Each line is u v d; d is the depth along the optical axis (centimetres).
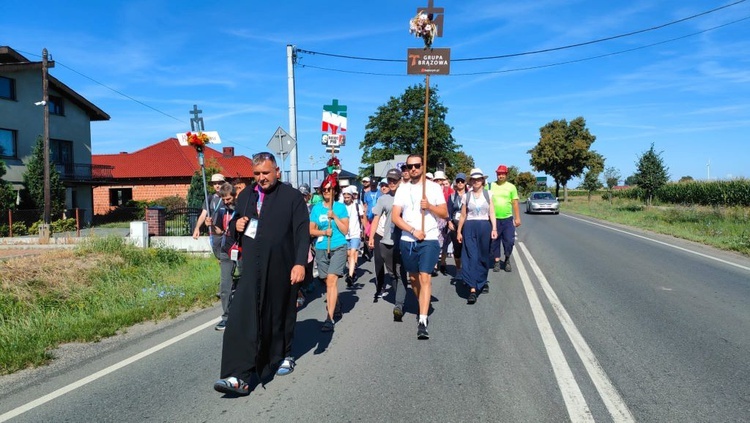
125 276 1025
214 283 923
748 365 478
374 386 441
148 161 4341
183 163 4269
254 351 429
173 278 1025
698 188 3466
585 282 908
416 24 689
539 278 950
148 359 537
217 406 409
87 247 1191
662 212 2920
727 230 1795
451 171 4984
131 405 415
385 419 377
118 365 520
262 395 429
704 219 2230
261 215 458
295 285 478
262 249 450
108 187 4253
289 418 383
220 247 682
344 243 652
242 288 441
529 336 579
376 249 781
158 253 1248
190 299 815
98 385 464
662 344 544
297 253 470
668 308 708
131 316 709
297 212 472
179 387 454
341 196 877
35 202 2672
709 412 380
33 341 598
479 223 765
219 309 770
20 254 1339
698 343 547
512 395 416
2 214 2298
